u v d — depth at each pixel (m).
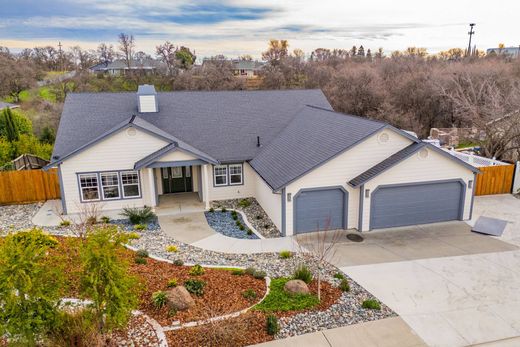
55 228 15.74
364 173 15.44
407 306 9.99
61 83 58.34
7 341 7.79
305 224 15.54
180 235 15.27
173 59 70.75
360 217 15.59
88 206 16.98
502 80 41.12
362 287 11.03
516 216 17.42
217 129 20.92
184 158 17.72
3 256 6.73
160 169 20.14
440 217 16.78
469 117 29.83
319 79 58.94
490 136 25.09
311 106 22.48
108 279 7.30
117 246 7.85
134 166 17.41
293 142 18.75
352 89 46.88
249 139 20.73
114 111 20.67
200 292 10.12
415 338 8.61
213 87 57.81
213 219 17.16
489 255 13.38
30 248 7.03
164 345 8.00
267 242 14.64
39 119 39.31
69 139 18.55
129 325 8.65
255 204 19.28
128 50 74.19
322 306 9.76
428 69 53.50
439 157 15.90
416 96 44.88
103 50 78.00
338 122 17.80
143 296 9.85
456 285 11.21
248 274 11.54
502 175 20.59
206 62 68.44
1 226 15.99
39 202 19.27
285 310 9.49
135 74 65.25
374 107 44.62
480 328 9.08
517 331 9.00
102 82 60.00
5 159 22.06
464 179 16.52
